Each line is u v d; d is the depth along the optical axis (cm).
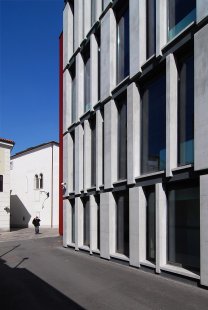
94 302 880
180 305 823
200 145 998
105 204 1597
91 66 1834
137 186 1338
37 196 4694
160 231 1172
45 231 3891
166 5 1238
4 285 1116
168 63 1166
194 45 1039
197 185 1070
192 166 1046
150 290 970
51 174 4522
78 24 2064
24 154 4953
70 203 2175
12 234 3550
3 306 878
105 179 1605
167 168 1145
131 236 1349
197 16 1030
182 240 1122
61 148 2938
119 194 1539
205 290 952
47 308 846
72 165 2167
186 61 1136
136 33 1374
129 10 1463
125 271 1264
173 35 1209
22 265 1512
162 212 1180
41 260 1638
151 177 1256
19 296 973
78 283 1098
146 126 1357
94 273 1250
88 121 1906
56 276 1227
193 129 1088
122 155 1542
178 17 1192
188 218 1100
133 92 1388
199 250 1050
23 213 4878
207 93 984
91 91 1825
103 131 1716
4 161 3981
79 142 1989
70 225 2164
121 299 895
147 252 1301
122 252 1498
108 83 1612
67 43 2256
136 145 1377
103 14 1703
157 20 1231
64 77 2292
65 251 1970
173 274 1098
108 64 1622
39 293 996
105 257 1576
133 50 1393
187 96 1123
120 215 1525
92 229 1764
